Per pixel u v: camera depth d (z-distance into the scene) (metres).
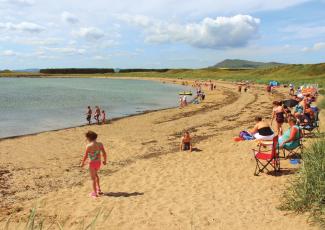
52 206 8.12
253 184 9.06
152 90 71.31
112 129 21.88
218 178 9.83
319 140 9.06
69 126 24.48
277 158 9.97
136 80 137.12
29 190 9.58
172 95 56.78
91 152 8.54
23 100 45.38
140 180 10.02
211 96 52.34
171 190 8.99
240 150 12.88
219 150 13.36
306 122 13.84
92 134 8.52
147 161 12.36
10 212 7.79
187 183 9.53
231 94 53.03
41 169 11.98
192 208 7.63
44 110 34.38
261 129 12.50
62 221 7.16
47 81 129.88
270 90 51.03
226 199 8.10
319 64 100.12
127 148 15.22
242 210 7.35
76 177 10.84
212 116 26.80
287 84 66.75
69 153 14.87
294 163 10.37
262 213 7.10
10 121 26.98
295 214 6.81
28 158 13.87
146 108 36.72
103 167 11.83
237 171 10.37
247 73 122.81
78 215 7.46
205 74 142.25
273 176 9.55
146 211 7.57
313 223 6.30
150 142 16.66
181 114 29.53
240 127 19.95
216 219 6.96
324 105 23.55
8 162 13.15
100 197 8.65
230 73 136.12
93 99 47.84
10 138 18.92
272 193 8.27
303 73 97.56
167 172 10.74
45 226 6.91
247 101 39.00
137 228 6.71
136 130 21.20
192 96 55.16
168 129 21.16
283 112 14.68
